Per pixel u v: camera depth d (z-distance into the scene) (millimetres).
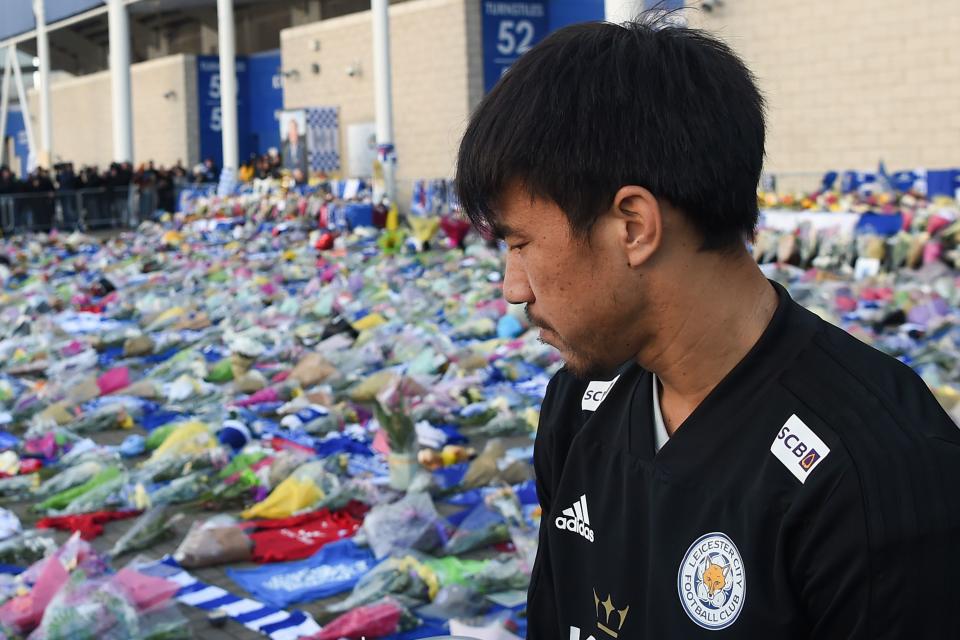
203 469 6836
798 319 1255
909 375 1232
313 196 24984
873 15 18219
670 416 1321
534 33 26922
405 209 26328
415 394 8359
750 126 1197
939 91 17422
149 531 5844
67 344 11508
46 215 28672
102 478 6738
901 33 17859
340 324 11289
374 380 8492
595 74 1185
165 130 39844
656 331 1258
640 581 1300
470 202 1260
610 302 1231
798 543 1149
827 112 19109
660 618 1246
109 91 43625
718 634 1188
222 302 13805
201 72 38531
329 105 31609
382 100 24281
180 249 21672
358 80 30406
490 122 1228
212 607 4961
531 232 1229
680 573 1229
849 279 12875
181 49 44938
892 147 18188
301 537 5824
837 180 17578
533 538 5262
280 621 4785
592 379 1395
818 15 19031
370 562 5402
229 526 5578
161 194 30438
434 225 19078
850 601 1112
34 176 29359
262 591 5102
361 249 20062
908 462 1117
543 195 1198
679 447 1260
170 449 7098
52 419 8312
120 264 19094
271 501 6207
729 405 1237
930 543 1090
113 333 12156
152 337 12219
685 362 1262
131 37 46406
